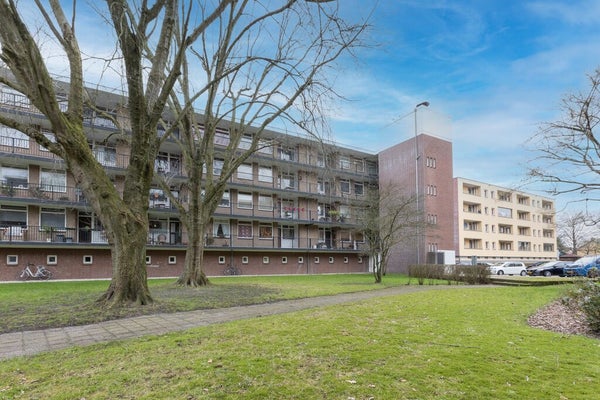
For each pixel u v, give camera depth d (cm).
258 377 380
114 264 922
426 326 643
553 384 365
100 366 426
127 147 2378
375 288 1500
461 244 5150
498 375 388
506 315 787
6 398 335
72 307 888
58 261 2111
